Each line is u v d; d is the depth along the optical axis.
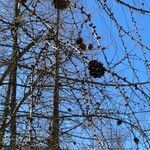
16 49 6.64
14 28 6.27
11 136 6.10
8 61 6.68
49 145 5.71
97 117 5.22
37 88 5.61
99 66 4.40
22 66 6.52
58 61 5.67
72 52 5.08
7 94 7.32
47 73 5.70
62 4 4.50
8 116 6.57
